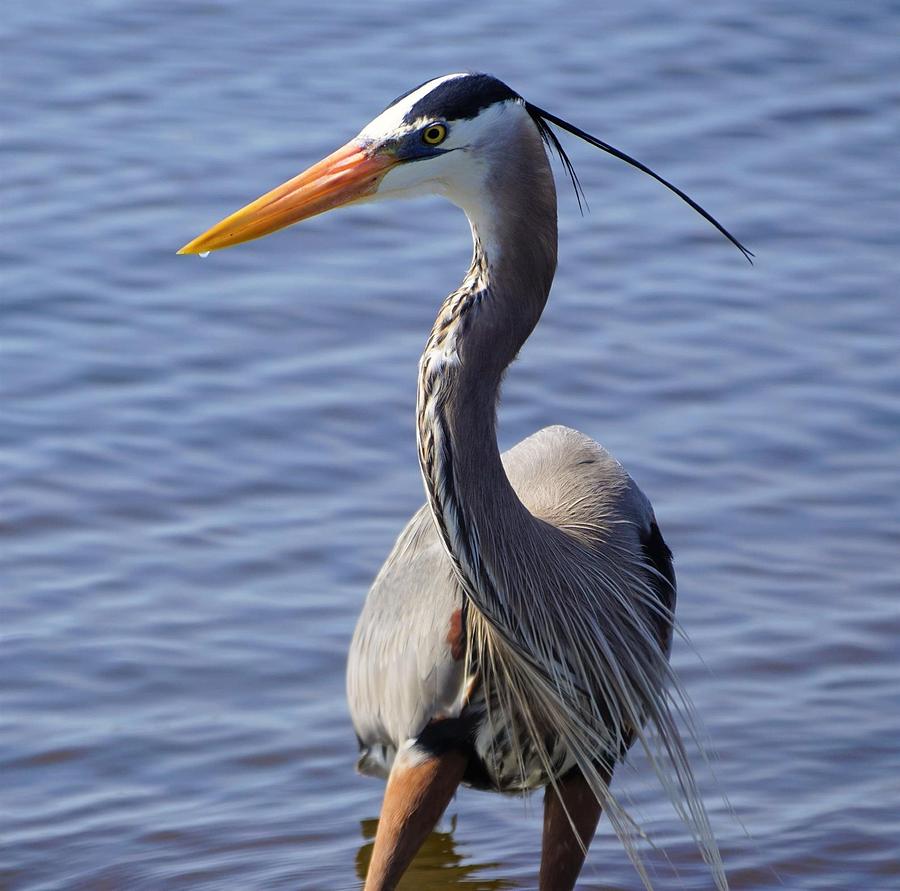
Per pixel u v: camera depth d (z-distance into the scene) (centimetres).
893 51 1997
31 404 1284
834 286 1488
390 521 1167
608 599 757
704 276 1505
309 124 1750
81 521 1159
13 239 1520
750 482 1210
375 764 890
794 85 1900
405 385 1320
